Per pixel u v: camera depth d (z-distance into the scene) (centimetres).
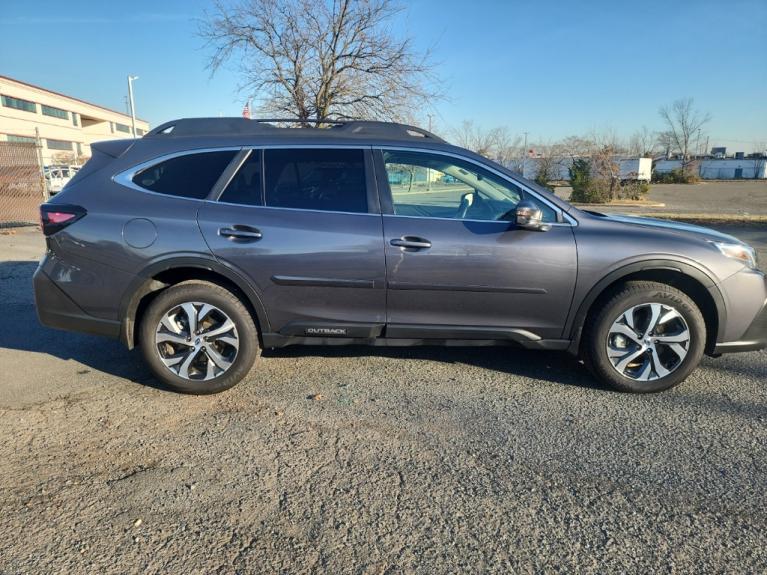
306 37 1662
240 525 255
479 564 232
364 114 1744
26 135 5691
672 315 384
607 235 385
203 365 389
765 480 290
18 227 1417
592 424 351
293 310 386
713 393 400
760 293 389
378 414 363
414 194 393
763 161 6875
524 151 4616
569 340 396
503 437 334
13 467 299
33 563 230
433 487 284
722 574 226
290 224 379
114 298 380
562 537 248
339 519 259
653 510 267
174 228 376
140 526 253
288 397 389
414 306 388
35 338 516
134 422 351
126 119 7956
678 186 4866
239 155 392
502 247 379
